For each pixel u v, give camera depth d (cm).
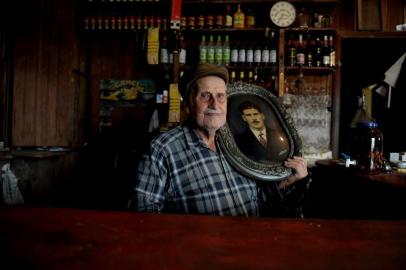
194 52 415
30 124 379
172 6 377
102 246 66
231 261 59
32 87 379
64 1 384
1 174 315
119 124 421
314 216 363
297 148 161
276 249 65
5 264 57
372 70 507
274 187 156
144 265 57
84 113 423
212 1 386
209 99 146
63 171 393
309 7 401
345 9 416
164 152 144
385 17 415
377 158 243
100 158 419
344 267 57
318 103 412
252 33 397
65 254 61
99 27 394
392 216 196
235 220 87
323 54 390
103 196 412
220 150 150
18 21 376
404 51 462
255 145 156
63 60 386
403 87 410
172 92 383
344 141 493
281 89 380
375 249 66
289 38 399
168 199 145
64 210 94
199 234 74
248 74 397
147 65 406
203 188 142
